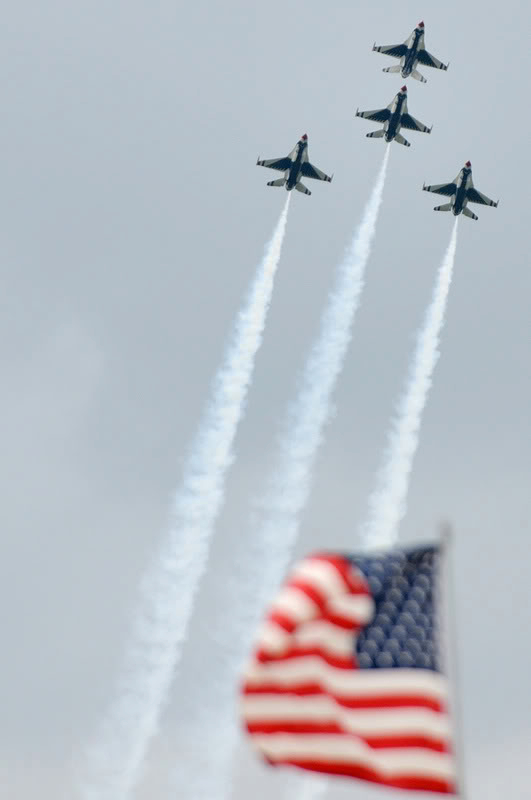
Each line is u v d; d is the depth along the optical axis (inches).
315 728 4362.7
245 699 4379.9
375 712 4365.2
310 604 4392.2
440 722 4367.6
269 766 4365.2
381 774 4330.7
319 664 4387.3
